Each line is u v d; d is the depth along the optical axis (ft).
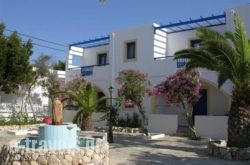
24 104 88.94
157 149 46.32
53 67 98.84
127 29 83.30
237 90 41.57
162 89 58.85
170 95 57.72
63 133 32.04
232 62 40.45
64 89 82.43
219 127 58.49
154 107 74.59
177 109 75.51
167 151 44.55
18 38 80.74
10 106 86.79
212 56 40.57
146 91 64.75
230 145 41.45
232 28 65.16
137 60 80.23
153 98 74.74
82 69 92.22
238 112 41.06
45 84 88.99
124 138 60.29
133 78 63.93
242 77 40.73
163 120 67.21
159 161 37.19
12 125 76.59
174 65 72.74
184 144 52.34
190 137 59.11
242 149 38.88
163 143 53.31
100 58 97.96
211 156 41.04
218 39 40.63
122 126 75.10
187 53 42.42
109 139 54.03
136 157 39.58
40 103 92.48
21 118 82.02
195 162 36.83
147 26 79.30
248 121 40.63
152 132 68.23
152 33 78.23
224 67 40.73
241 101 41.06
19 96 88.38
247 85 40.93
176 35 80.07
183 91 56.75
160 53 79.71
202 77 67.82
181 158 39.32
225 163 36.42
